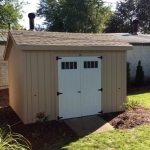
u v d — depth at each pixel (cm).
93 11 2948
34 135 521
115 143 476
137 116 662
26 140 489
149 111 721
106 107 726
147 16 3125
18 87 676
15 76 719
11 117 698
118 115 693
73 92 670
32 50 599
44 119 585
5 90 1130
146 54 1358
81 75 679
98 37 782
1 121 653
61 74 647
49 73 630
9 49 783
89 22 2959
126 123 609
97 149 450
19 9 1525
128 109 752
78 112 683
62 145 471
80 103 684
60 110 653
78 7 2873
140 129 561
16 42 577
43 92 625
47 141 495
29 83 603
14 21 1519
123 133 538
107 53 714
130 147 455
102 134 534
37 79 614
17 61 671
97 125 606
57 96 645
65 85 656
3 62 1132
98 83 708
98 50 693
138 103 832
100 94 714
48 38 665
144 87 1257
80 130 566
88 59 686
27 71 598
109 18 3170
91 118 670
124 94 760
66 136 525
